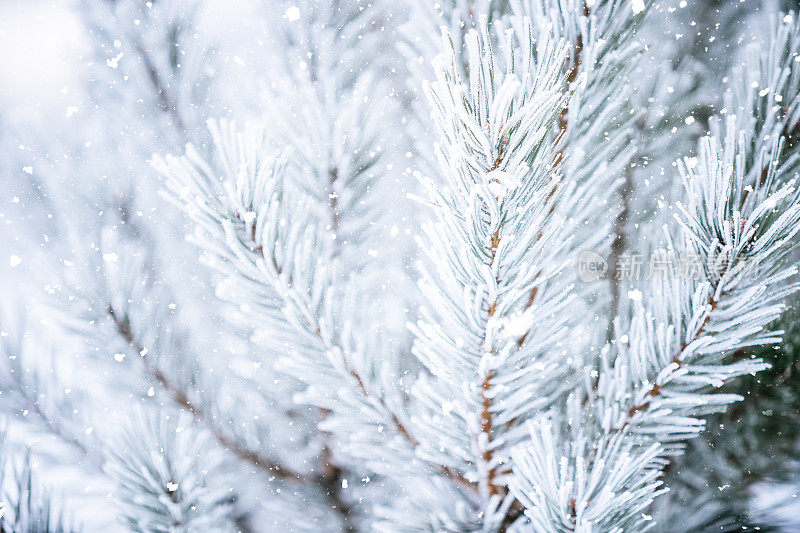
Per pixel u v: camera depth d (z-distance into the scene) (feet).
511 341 2.21
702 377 2.33
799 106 2.44
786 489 2.72
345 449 2.50
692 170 2.29
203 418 2.87
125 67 3.68
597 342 2.64
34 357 2.92
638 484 2.27
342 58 3.41
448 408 2.35
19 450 2.73
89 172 3.57
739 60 3.15
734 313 2.30
